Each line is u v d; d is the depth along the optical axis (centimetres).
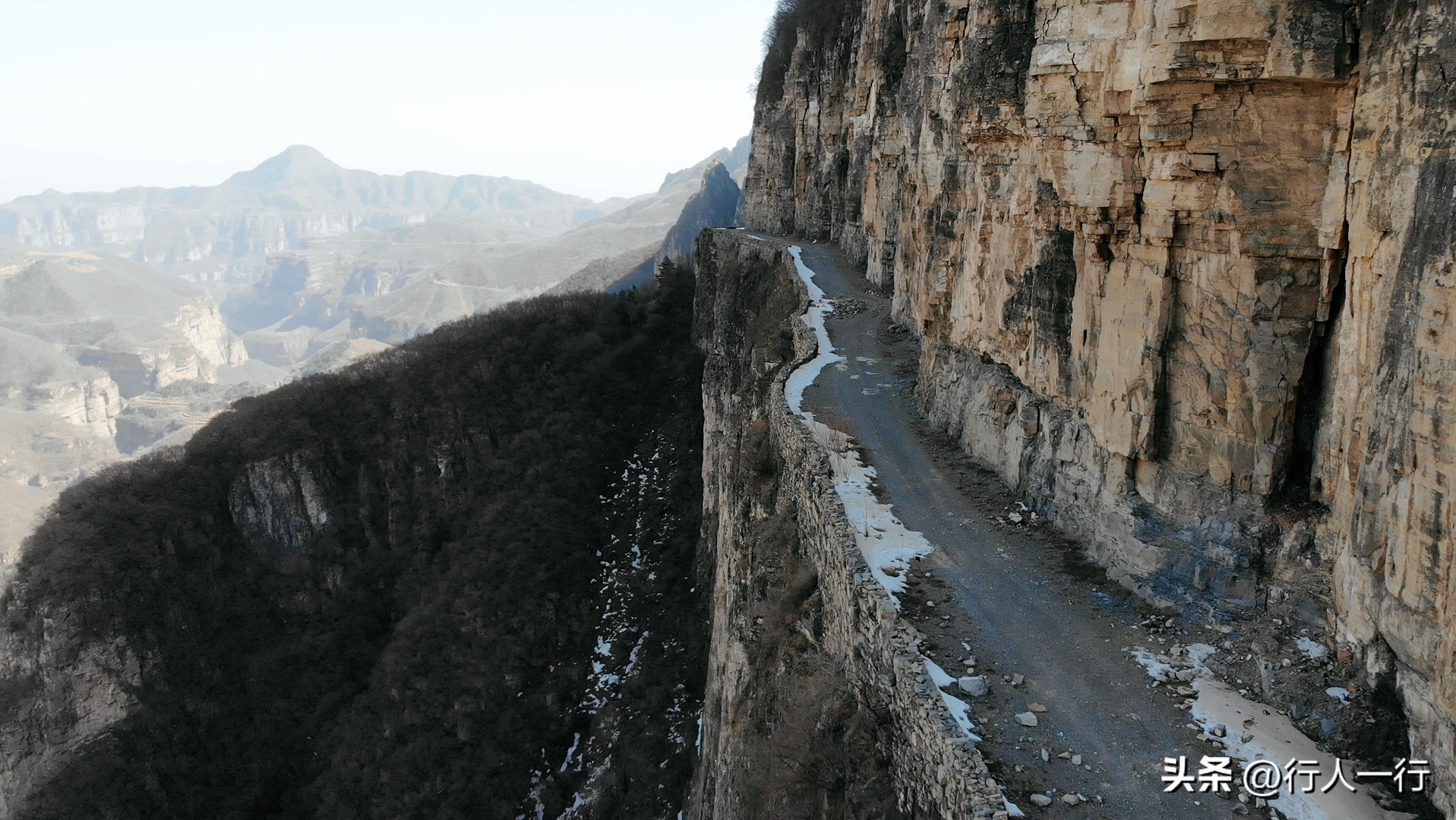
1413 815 1317
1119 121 1884
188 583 5903
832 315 4500
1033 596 1938
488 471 6612
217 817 5238
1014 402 2564
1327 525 1636
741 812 2191
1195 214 1736
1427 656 1302
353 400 6906
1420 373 1294
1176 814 1357
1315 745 1465
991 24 2497
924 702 1580
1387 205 1404
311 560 6369
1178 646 1730
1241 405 1722
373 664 5919
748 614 2722
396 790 4769
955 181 2975
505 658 5209
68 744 5306
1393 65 1405
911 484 2527
